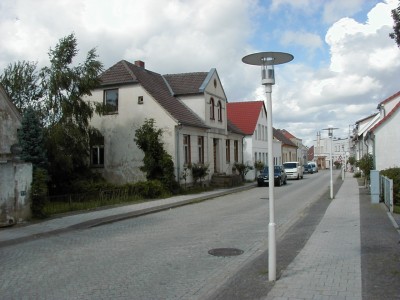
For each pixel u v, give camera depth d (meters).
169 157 24.02
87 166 25.33
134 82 26.69
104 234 12.05
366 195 21.39
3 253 9.53
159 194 22.53
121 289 6.46
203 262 8.17
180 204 19.83
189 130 27.69
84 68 23.12
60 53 22.66
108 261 8.43
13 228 12.66
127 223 14.30
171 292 6.25
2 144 19.83
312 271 6.82
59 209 16.19
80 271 7.64
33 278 7.22
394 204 17.36
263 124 48.16
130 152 26.83
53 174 22.22
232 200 22.28
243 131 43.19
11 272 7.69
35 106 22.98
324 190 27.69
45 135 21.56
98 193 19.66
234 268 7.58
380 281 6.09
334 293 5.64
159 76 32.38
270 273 6.39
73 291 6.41
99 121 27.64
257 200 21.84
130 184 21.50
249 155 42.88
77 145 22.95
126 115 26.97
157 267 7.83
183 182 26.64
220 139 33.66
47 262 8.48
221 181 30.69
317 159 96.88
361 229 10.80
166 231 12.31
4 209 12.92
